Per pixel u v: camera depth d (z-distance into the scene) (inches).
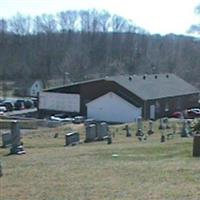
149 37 6240.2
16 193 482.9
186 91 3312.0
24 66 5580.7
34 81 5187.0
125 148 989.2
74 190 485.7
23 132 1873.8
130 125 1948.8
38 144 1323.8
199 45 5324.8
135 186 496.1
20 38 6067.9
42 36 6053.2
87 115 3157.0
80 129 1961.1
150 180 527.5
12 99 4362.7
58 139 1499.8
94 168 633.0
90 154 874.8
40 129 2151.8
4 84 5054.1
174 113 3046.3
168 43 5944.9
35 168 660.7
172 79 3444.9
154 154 844.6
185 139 1245.1
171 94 3161.9
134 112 2997.0
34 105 3902.6
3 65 5580.7
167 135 1483.8
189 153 815.7
